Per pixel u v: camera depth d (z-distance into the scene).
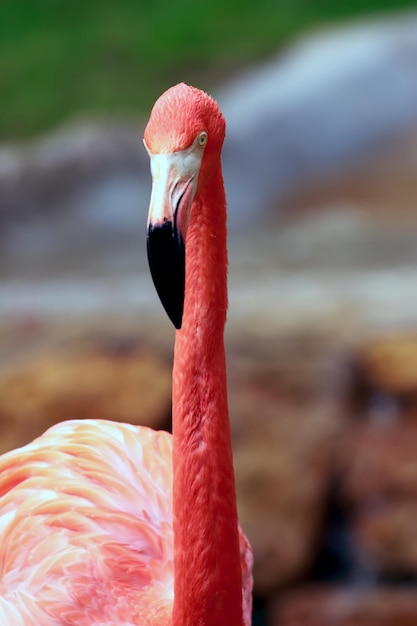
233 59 16.52
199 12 18.14
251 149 14.41
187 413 3.13
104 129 13.62
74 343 7.89
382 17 18.27
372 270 9.71
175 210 2.75
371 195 12.99
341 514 7.31
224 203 3.07
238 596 3.29
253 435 7.30
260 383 7.57
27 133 13.71
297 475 7.18
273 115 15.04
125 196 12.84
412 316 8.26
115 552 3.74
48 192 12.62
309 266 10.02
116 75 15.39
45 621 3.59
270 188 13.62
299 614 6.99
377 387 7.64
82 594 3.64
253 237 11.61
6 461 4.02
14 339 8.09
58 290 9.64
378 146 14.66
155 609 3.60
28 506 3.85
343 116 15.27
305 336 7.99
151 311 8.63
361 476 7.30
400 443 7.38
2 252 11.38
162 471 4.09
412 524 7.15
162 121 2.80
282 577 7.07
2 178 12.53
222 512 3.18
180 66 16.14
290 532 7.09
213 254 3.07
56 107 14.45
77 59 15.95
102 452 4.05
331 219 12.06
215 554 3.20
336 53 16.67
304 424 7.37
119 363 7.51
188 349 3.10
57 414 7.10
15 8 17.91
